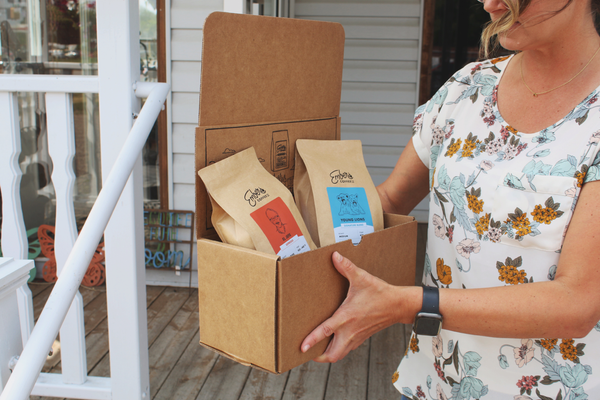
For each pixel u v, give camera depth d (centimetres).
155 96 122
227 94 73
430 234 89
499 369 78
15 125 139
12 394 71
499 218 73
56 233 143
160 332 246
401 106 425
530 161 71
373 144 433
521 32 67
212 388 200
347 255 71
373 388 202
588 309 62
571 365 73
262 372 212
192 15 273
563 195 67
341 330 70
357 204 85
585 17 66
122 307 136
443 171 83
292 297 64
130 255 133
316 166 84
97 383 146
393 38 411
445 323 69
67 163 140
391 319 70
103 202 96
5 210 143
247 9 235
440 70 422
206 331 73
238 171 74
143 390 144
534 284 65
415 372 93
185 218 300
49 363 215
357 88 424
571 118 68
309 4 414
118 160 103
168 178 296
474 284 78
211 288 71
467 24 409
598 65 67
